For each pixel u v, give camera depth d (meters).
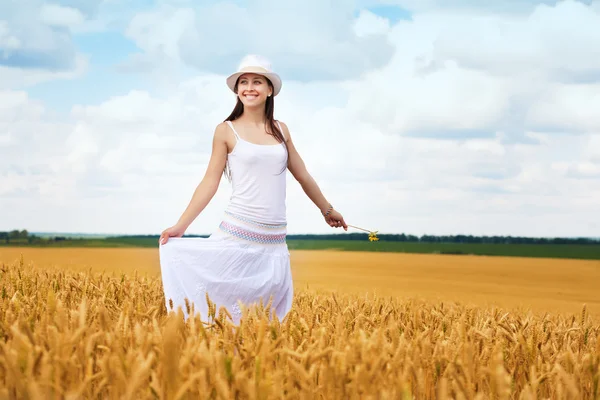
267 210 5.00
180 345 2.99
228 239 4.97
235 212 4.99
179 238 4.99
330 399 2.71
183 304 4.86
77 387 2.64
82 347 2.86
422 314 5.05
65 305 4.77
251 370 2.73
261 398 2.46
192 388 2.53
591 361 3.18
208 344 3.26
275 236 5.08
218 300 4.90
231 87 5.16
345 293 7.88
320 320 4.52
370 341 2.84
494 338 3.88
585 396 3.19
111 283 5.65
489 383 3.12
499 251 35.69
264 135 5.09
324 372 2.70
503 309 6.48
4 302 4.45
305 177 5.45
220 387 2.41
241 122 5.09
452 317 5.16
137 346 2.91
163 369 2.51
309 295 7.48
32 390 2.26
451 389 2.91
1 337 3.38
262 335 2.88
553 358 3.64
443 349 3.34
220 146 5.05
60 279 6.34
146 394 2.53
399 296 7.71
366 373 2.57
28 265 7.57
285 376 2.87
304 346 3.36
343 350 3.06
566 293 11.04
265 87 5.04
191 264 4.89
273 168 5.01
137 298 4.81
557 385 2.94
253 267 4.96
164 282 4.92
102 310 3.12
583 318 4.58
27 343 2.70
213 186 5.04
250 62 5.01
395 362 2.85
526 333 4.04
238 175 5.00
